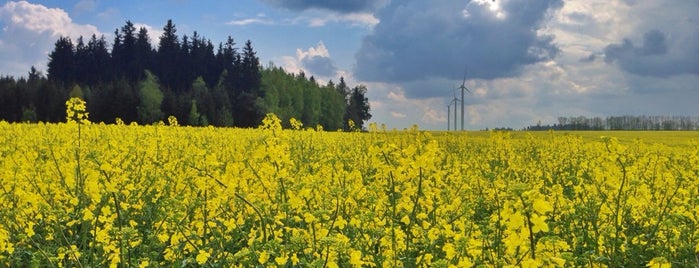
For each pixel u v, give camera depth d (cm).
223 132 2641
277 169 696
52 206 791
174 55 11319
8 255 683
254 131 2972
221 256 648
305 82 10031
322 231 606
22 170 870
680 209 793
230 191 660
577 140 2067
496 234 641
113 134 1933
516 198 400
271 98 9031
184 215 723
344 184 889
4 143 1603
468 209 789
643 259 721
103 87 8319
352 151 1756
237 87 9388
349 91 12950
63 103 7781
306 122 9781
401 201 686
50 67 11494
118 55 11512
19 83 8031
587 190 805
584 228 747
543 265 448
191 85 11012
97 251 693
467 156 1942
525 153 2059
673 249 734
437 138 2461
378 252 686
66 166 832
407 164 631
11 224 720
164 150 1363
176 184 977
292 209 711
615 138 727
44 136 1756
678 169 1362
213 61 11406
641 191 832
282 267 570
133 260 679
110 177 817
